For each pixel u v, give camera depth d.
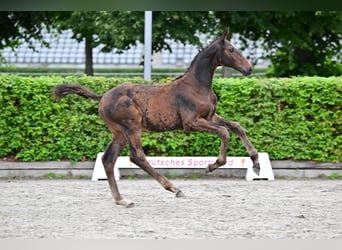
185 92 11.77
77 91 11.98
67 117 15.62
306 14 24.88
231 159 15.38
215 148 15.67
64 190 13.74
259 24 24.20
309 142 15.65
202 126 11.70
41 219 10.80
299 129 15.64
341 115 15.64
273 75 27.27
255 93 15.61
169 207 11.79
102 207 11.82
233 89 15.58
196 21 23.97
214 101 12.05
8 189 13.89
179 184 14.51
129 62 42.56
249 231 9.90
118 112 11.70
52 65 44.00
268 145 15.66
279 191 13.62
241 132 11.95
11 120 15.60
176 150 15.70
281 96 15.62
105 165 11.98
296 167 15.72
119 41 23.55
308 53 26.77
